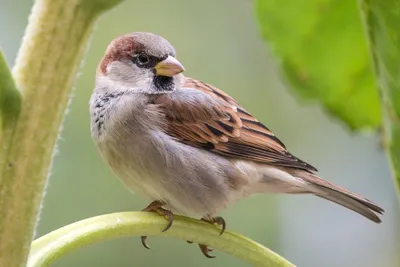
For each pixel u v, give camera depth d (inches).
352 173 118.3
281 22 108.9
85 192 115.3
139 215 106.9
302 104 109.3
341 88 109.2
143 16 118.0
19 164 90.6
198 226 107.2
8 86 87.4
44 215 115.0
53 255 99.3
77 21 90.0
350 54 109.0
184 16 118.3
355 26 108.8
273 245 116.7
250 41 118.3
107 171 115.5
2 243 91.2
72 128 115.8
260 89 118.1
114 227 106.6
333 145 118.5
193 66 118.0
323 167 118.4
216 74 118.0
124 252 115.6
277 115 118.3
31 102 90.1
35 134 90.6
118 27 117.8
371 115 109.3
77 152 115.6
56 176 115.3
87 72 116.8
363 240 117.4
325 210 117.5
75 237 102.3
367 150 118.3
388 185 118.0
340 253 117.3
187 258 115.8
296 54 109.0
